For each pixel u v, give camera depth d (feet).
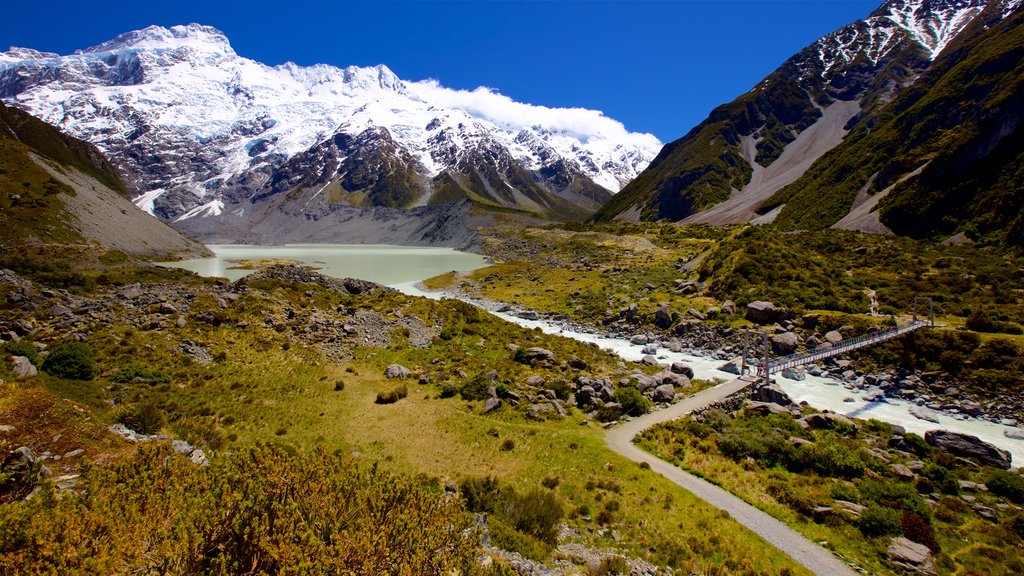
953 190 416.05
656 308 271.69
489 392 144.36
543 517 72.02
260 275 296.30
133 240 522.88
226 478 36.86
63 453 53.78
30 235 395.34
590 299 322.14
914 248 363.97
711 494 93.15
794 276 282.77
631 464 102.68
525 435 116.47
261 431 105.29
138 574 28.27
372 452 101.86
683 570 65.92
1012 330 188.24
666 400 148.36
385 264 605.73
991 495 99.35
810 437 126.62
